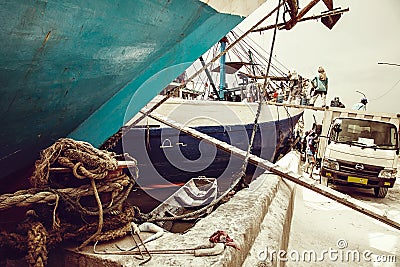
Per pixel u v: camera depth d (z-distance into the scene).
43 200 1.95
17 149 2.37
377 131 9.23
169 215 3.54
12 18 1.62
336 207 7.21
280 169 5.23
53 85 2.13
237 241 2.31
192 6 2.68
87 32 2.03
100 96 2.63
